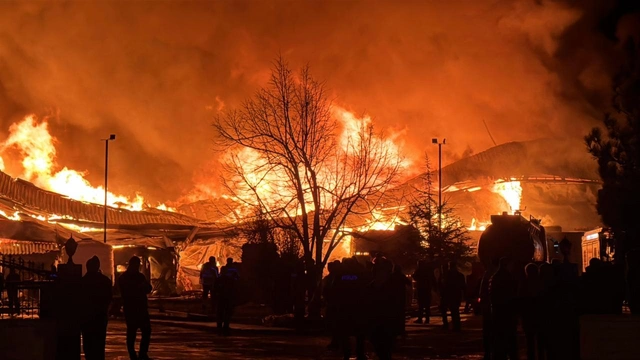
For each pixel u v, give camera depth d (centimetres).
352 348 2155
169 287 4972
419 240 4441
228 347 2130
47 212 4969
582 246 4438
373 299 1588
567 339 1560
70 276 1545
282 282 3088
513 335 1667
